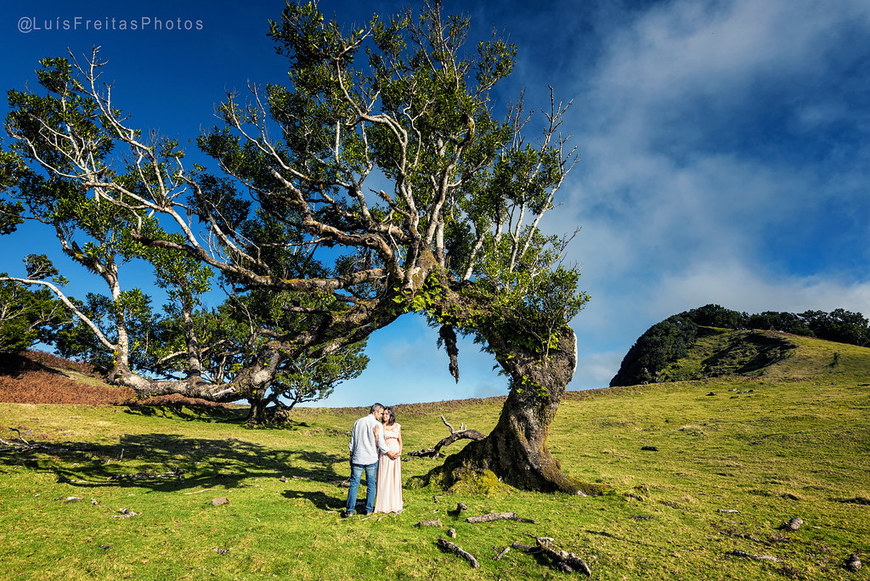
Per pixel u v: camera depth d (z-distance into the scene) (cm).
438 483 1105
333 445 2231
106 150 1295
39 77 1202
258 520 741
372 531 698
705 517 849
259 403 2844
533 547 618
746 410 2767
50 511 716
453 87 1243
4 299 2511
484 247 1475
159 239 1062
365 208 1288
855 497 1027
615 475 1423
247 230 1552
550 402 1148
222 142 1437
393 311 1123
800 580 532
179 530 669
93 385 3012
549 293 1145
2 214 1150
